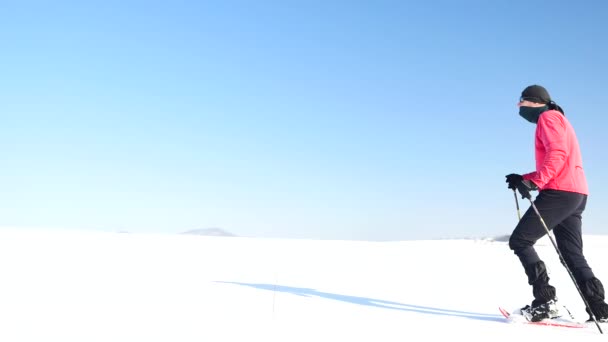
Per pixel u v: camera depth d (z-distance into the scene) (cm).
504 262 840
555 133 351
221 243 1242
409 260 845
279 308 369
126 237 1345
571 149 358
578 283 359
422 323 332
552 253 955
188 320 315
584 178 365
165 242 1209
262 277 555
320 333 289
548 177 348
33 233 1349
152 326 295
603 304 343
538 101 376
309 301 405
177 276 536
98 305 357
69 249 869
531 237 358
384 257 905
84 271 550
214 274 566
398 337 286
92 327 288
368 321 333
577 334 312
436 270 689
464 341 282
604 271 683
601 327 331
